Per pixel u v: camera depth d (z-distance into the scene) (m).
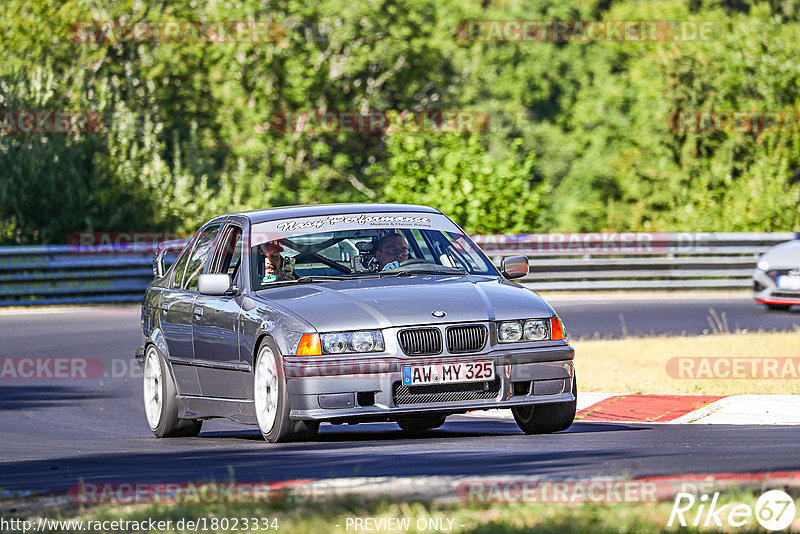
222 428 39.69
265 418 29.09
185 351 33.53
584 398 39.88
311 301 28.91
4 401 46.03
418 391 27.77
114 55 131.75
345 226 32.53
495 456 24.47
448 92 161.50
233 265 32.78
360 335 27.75
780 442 26.84
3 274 82.12
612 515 16.86
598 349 52.12
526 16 186.25
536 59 185.62
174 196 106.94
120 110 110.56
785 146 130.62
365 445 27.95
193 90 138.25
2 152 101.31
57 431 38.41
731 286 89.44
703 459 23.17
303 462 24.62
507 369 28.39
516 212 89.69
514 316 28.84
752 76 141.88
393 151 92.81
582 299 82.06
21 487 22.69
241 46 138.00
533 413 30.58
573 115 181.50
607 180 171.00
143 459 27.70
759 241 90.19
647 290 87.75
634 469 21.64
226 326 31.11
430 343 27.94
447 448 26.70
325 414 27.47
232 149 137.75
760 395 37.59
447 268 31.83
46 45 123.62
